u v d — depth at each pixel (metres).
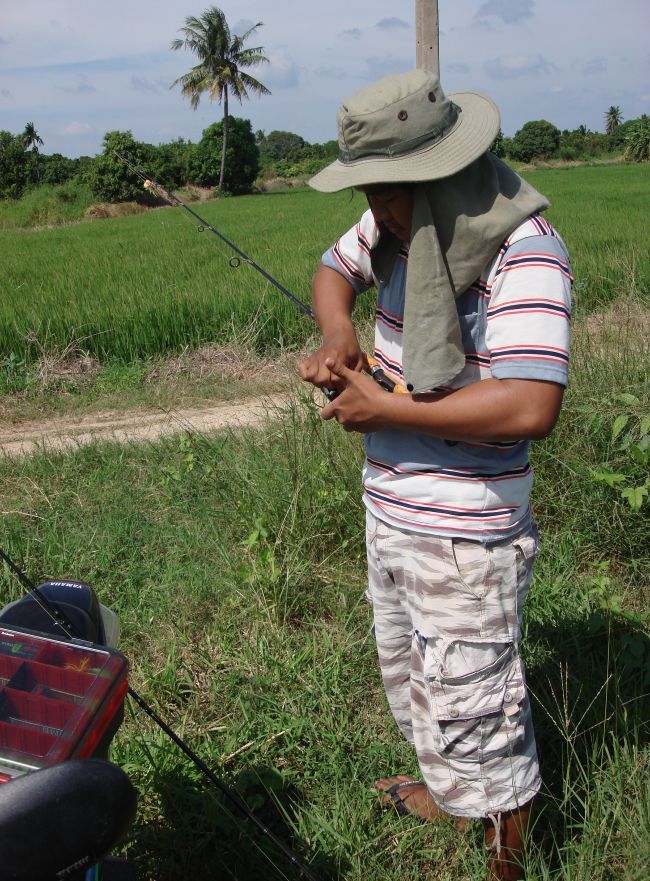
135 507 4.50
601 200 23.70
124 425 6.60
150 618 3.44
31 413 7.04
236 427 5.96
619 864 2.14
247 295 9.29
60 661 1.53
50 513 4.48
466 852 2.23
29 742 1.36
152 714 2.07
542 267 1.68
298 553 3.74
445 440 1.86
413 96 1.65
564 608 3.21
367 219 2.15
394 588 2.10
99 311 8.93
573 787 2.30
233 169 63.28
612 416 3.96
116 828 1.24
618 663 2.82
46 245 22.27
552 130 85.44
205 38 59.41
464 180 1.68
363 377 1.81
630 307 6.18
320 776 2.56
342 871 2.23
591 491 3.81
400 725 2.38
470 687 1.89
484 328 1.77
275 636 3.23
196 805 2.46
